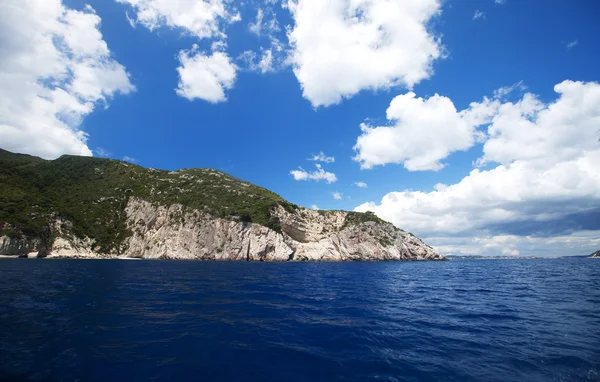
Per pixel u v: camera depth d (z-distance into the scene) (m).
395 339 9.85
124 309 13.25
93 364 7.12
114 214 93.69
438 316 13.51
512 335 10.38
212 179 113.62
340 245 101.25
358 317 13.14
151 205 95.50
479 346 9.16
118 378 6.43
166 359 7.59
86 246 79.56
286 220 98.25
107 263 53.50
